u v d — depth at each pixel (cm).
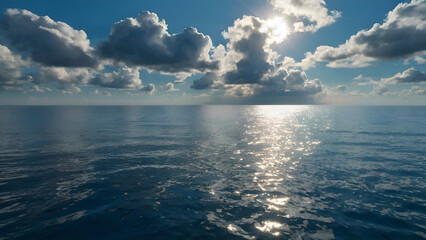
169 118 6756
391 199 920
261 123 5006
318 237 651
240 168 1393
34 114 8588
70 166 1400
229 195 968
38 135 2828
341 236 656
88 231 676
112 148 2017
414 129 3531
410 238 645
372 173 1278
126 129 3638
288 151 1920
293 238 646
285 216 780
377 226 711
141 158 1634
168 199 922
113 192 989
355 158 1652
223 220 752
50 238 638
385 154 1780
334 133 3144
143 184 1095
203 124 4703
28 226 698
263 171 1329
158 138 2667
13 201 880
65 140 2447
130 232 673
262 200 915
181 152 1867
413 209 828
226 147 2109
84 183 1098
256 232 677
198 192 1001
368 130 3453
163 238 644
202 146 2153
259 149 2012
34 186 1049
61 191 992
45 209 817
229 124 4741
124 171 1305
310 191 1014
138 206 854
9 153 1767
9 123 4572
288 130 3575
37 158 1606
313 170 1348
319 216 780
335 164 1481
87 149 1959
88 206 848
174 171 1319
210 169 1368
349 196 953
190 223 730
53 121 5194
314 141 2461
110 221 738
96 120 5656
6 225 702
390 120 5531
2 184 1069
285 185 1091
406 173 1272
